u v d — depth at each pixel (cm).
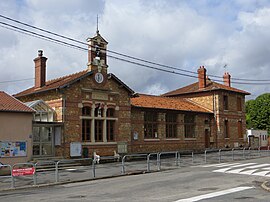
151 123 3309
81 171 2122
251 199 1089
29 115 2361
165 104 3541
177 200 1086
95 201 1110
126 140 2962
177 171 2025
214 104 4000
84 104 2694
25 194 1356
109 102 2870
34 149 2470
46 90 2641
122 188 1402
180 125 3588
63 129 2548
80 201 1121
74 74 2898
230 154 3316
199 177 1700
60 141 2545
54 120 2603
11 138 2256
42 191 1434
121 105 2962
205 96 4084
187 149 3616
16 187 1556
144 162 2561
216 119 3978
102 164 2520
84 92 2706
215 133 3972
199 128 3816
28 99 2905
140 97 3488
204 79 4119
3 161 2198
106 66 2861
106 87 2848
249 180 1586
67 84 2559
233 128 4203
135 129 3141
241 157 3006
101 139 2800
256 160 2706
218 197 1134
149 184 1491
